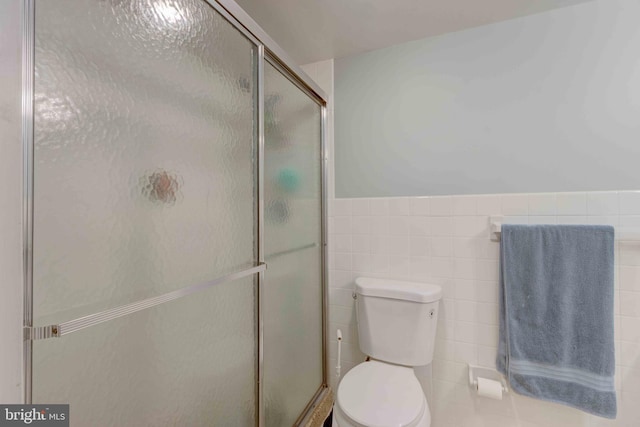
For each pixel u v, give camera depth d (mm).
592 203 1241
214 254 859
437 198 1479
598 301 1178
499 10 1301
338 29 1431
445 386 1461
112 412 604
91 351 566
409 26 1409
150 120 677
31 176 461
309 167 1503
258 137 1030
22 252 451
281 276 1233
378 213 1593
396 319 1389
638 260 1185
